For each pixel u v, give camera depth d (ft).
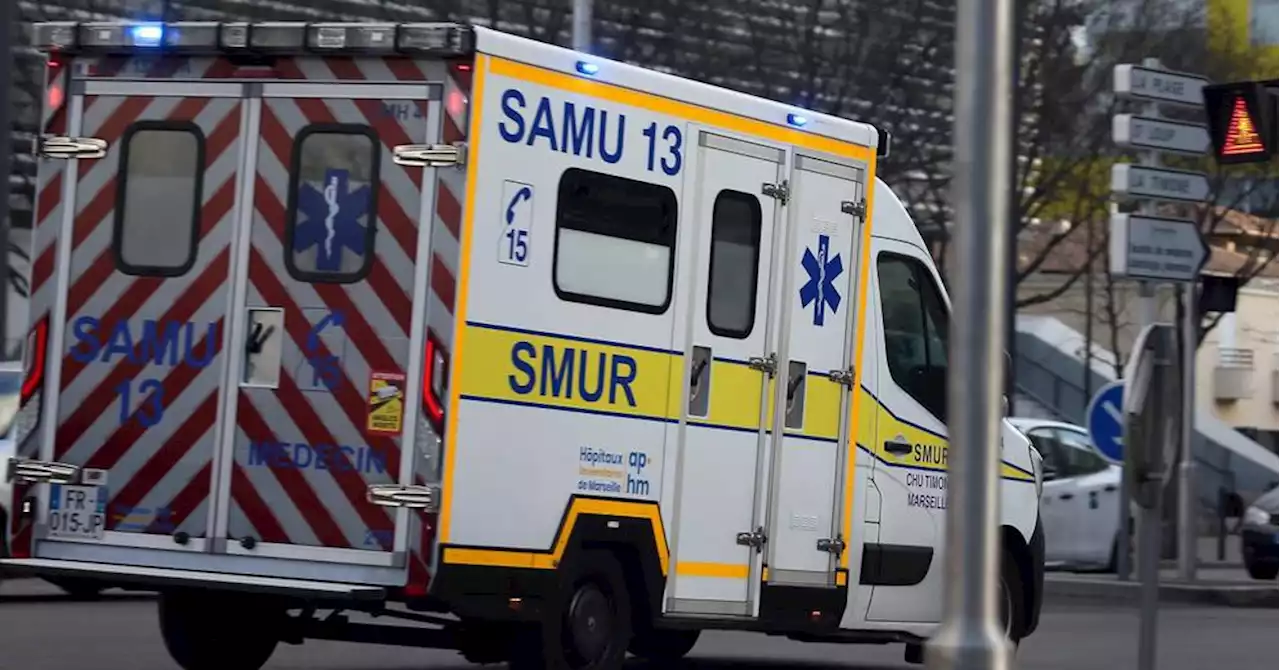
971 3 44.57
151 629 97.96
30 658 84.28
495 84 65.46
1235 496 237.25
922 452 84.23
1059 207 259.39
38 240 70.90
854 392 80.07
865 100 214.69
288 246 67.36
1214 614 138.82
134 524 69.21
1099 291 312.29
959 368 44.62
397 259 65.67
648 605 71.77
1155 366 68.33
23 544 70.64
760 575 76.02
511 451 66.49
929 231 224.94
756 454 75.77
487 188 65.41
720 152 73.87
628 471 70.54
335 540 66.08
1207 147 128.77
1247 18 304.71
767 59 211.20
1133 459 68.28
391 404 65.46
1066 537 166.40
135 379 69.36
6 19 107.55
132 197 69.77
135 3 192.13
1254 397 372.99
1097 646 108.58
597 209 69.10
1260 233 282.36
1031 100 226.17
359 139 66.49
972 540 44.47
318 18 195.83
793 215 77.10
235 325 67.92
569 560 68.69
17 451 70.90
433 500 64.59
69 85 70.69
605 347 69.51
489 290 65.62
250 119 68.13
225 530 67.82
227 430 67.87
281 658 86.84
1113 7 233.35
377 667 85.10
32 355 70.69
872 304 81.87
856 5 214.07
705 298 73.36
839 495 79.61
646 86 70.79
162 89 69.41
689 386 72.84
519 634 68.90
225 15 192.65
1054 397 328.08
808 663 96.89
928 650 44.93
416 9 199.31
